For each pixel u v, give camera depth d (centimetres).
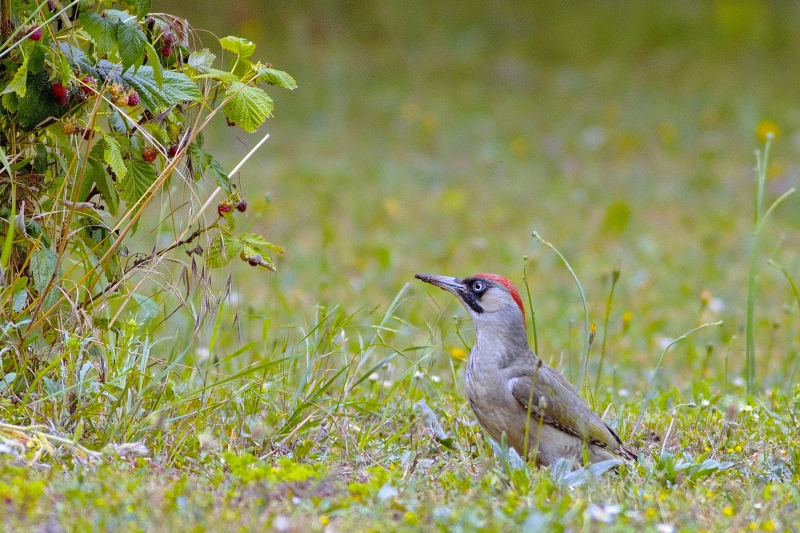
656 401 1181
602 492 805
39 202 946
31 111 878
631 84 3741
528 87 3706
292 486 753
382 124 3316
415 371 1118
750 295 1234
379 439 985
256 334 1464
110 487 707
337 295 1791
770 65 3912
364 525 682
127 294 955
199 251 959
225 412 985
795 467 945
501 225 2439
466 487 801
